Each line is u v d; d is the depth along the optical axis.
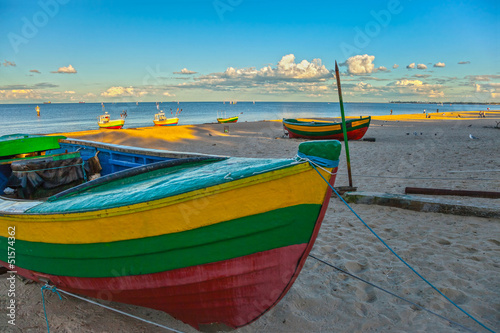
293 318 3.15
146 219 2.66
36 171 4.63
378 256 4.29
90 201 2.96
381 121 36.19
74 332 3.06
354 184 7.96
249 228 2.64
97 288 3.15
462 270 3.78
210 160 4.19
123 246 2.81
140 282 2.93
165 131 25.44
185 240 2.69
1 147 5.20
